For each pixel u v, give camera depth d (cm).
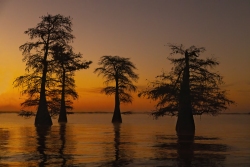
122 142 2586
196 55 4212
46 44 4888
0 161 1695
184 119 4044
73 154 1928
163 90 4116
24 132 3553
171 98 4147
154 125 5709
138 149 2162
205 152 2041
